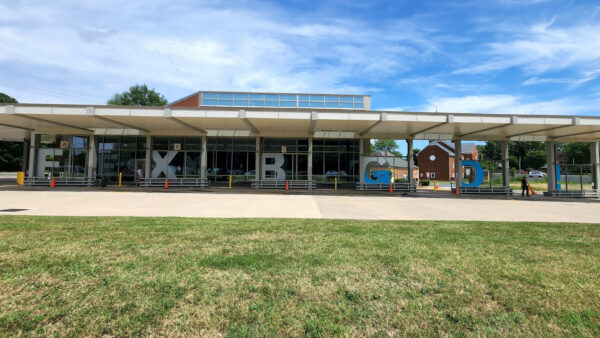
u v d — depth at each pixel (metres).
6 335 2.73
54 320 2.99
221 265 4.56
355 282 4.05
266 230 7.21
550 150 23.06
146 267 4.42
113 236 6.28
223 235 6.57
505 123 18.33
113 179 25.95
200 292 3.65
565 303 3.56
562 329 3.03
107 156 26.08
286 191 21.95
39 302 3.33
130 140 26.16
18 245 5.44
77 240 5.88
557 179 22.91
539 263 4.95
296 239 6.30
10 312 3.11
